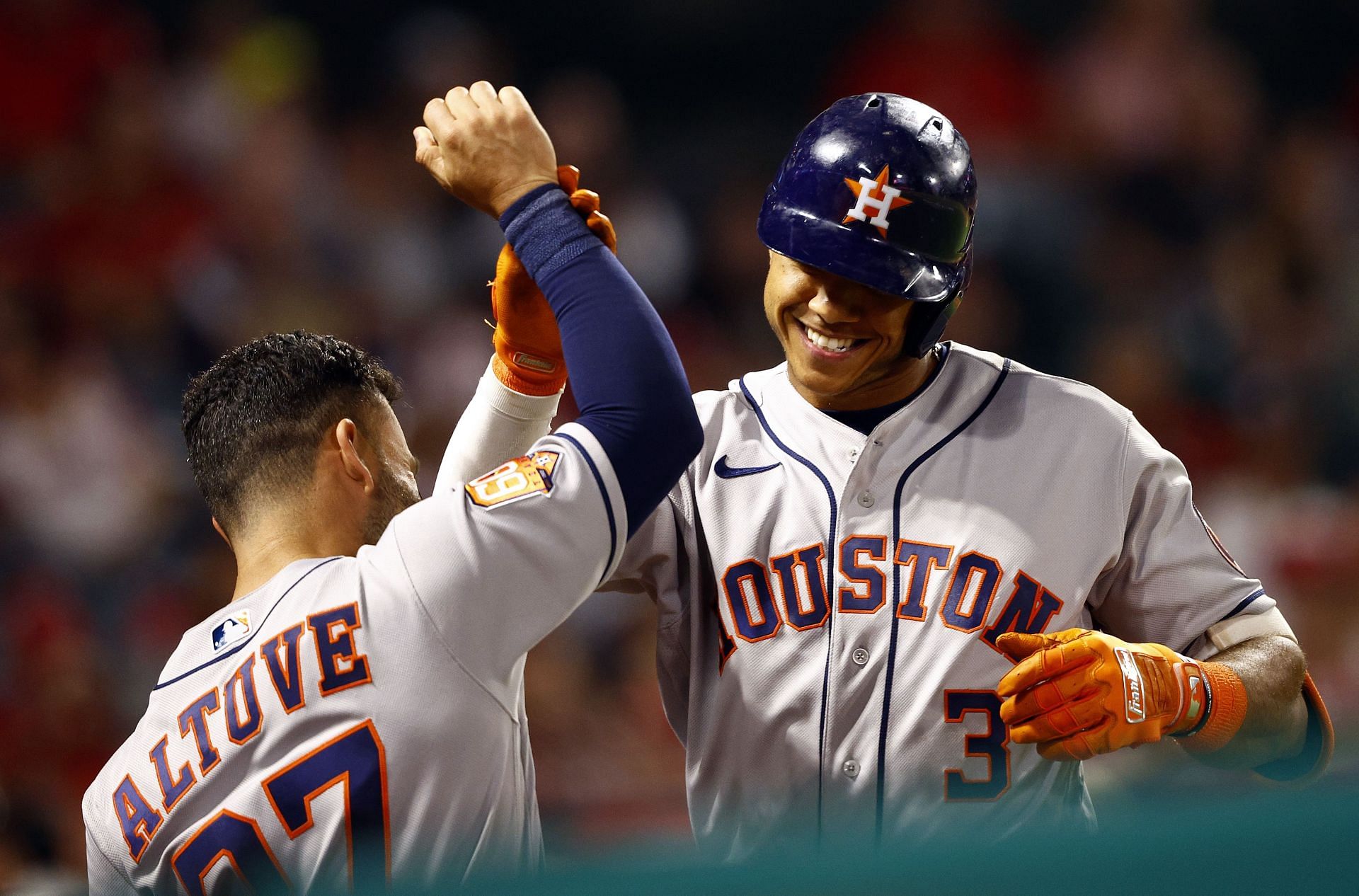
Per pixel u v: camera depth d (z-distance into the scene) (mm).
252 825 7438
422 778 7344
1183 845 4484
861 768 8070
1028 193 31969
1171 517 8469
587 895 4938
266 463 8219
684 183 35250
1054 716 7117
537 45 36906
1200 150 34469
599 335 7641
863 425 8625
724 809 8461
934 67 33969
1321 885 4449
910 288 7664
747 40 37219
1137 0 35031
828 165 7801
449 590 7379
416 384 28906
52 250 28094
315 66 32812
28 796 18250
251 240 29422
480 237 31484
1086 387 8742
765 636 8273
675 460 7652
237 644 7754
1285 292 32969
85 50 30062
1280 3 36594
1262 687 7949
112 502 24891
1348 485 30453
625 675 23531
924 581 8180
